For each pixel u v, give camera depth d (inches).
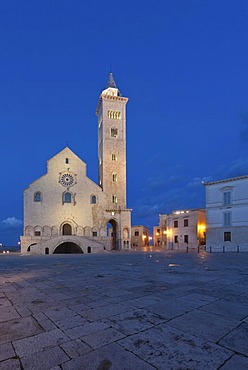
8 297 350.3
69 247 2359.7
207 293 353.1
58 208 2325.3
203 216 2320.4
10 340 197.6
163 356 167.0
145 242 3671.3
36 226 2233.0
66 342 191.6
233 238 1736.0
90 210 2431.1
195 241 2258.9
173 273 572.4
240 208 1723.7
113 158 2768.2
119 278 505.0
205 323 230.1
